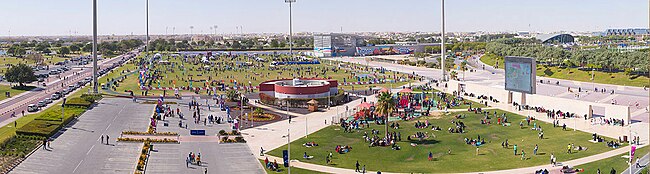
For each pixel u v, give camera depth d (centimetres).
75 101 19788
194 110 18838
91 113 18088
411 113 17825
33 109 18412
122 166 11569
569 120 16325
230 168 11419
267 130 15438
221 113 18325
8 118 17012
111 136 14462
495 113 17675
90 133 14825
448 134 14638
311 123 16488
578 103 17038
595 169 10794
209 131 15250
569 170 10762
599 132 14438
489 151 12688
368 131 15125
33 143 13362
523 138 14000
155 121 16525
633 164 11006
